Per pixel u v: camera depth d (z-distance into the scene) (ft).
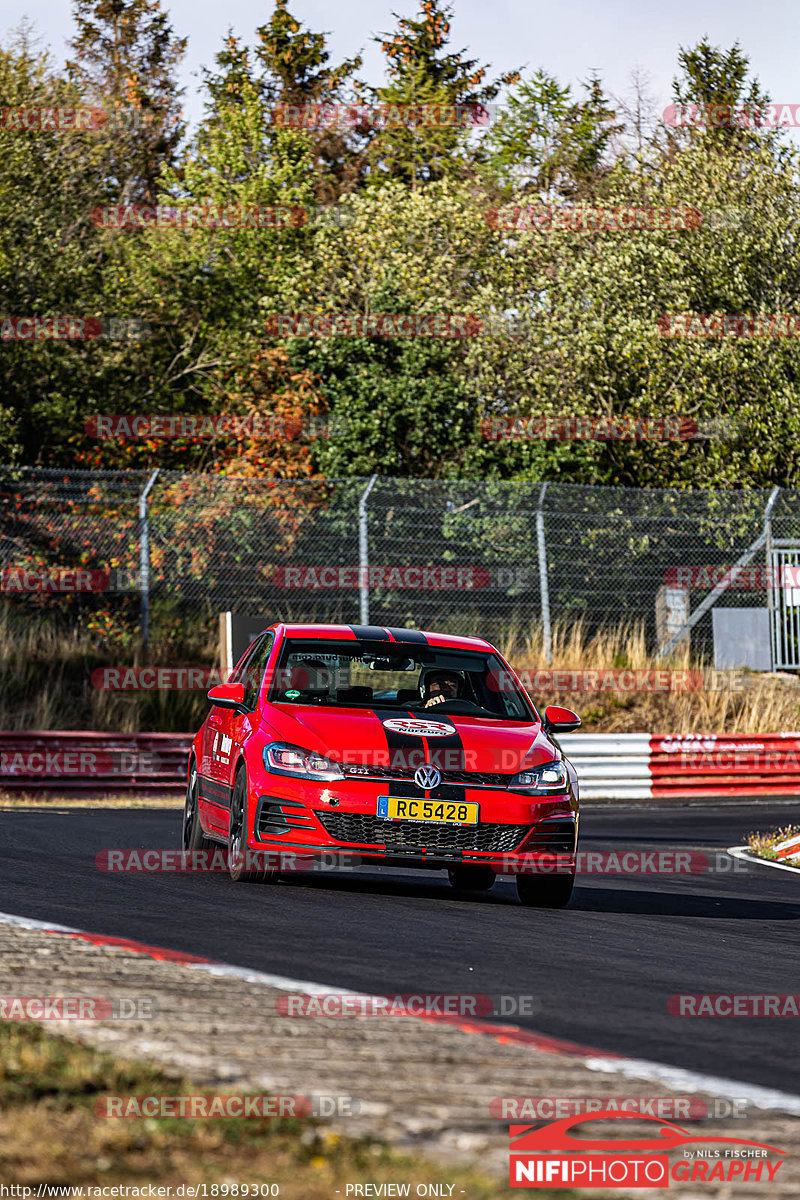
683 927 66.13
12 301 197.77
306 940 53.42
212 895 64.59
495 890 78.18
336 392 200.85
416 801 66.08
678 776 157.38
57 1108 29.76
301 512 172.35
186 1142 28.12
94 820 106.01
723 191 225.15
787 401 203.72
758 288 221.87
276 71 339.77
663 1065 37.47
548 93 282.36
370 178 301.63
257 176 270.26
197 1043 36.14
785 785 162.50
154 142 289.94
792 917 72.64
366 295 209.77
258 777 67.41
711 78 262.88
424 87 312.91
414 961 50.55
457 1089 33.47
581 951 55.88
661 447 201.57
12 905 58.18
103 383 207.31
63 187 212.43
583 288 214.07
